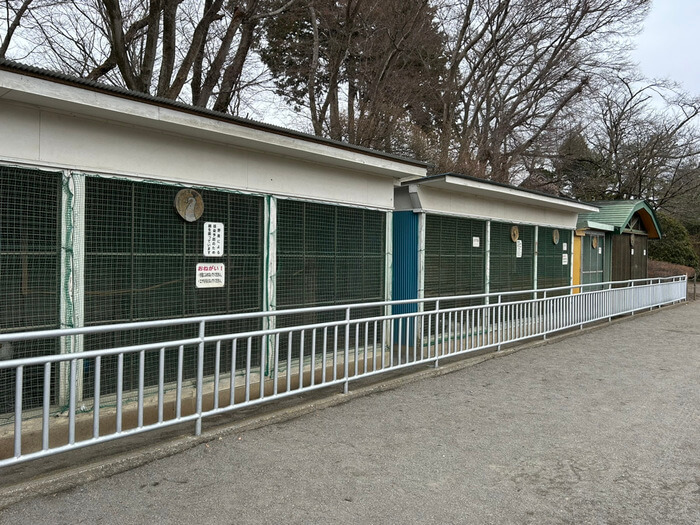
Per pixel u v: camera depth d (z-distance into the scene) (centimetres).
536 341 918
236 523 301
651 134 2841
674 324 1202
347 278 719
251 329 593
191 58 1102
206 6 1145
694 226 3142
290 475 368
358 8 1592
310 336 665
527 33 2303
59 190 440
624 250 1596
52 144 434
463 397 580
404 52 1908
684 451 428
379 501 333
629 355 833
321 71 1858
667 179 2916
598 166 2895
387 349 783
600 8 2238
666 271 2238
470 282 963
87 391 466
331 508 322
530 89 2470
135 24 1127
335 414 511
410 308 847
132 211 488
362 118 1686
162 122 470
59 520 297
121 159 477
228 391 552
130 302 486
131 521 299
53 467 387
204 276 545
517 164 2703
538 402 566
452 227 920
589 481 369
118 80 1401
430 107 2317
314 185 664
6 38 1128
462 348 731
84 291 455
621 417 517
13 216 416
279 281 624
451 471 383
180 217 521
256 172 593
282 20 1753
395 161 723
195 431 423
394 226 878
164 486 345
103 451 422
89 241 459
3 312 412
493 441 446
